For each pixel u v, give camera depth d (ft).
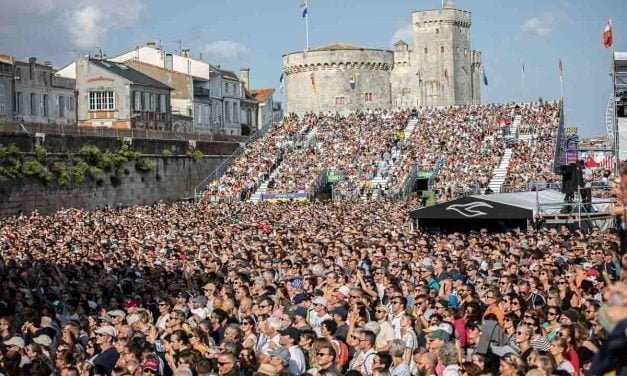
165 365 54.34
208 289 76.13
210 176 303.48
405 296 66.95
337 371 45.09
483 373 42.06
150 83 330.34
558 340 45.91
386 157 299.38
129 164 263.49
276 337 54.24
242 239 129.18
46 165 227.61
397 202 227.20
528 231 124.88
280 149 318.24
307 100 442.09
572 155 256.11
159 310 73.20
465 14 453.58
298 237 127.44
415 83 449.89
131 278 94.32
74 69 334.85
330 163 302.86
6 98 274.36
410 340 52.11
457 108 334.65
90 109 319.27
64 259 103.24
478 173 276.62
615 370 17.22
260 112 446.19
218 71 395.96
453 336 53.42
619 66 157.99
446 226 150.71
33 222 172.55
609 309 17.39
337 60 436.35
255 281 78.13
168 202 282.15
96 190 248.73
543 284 69.51
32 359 51.72
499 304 58.85
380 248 99.71
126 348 51.62
